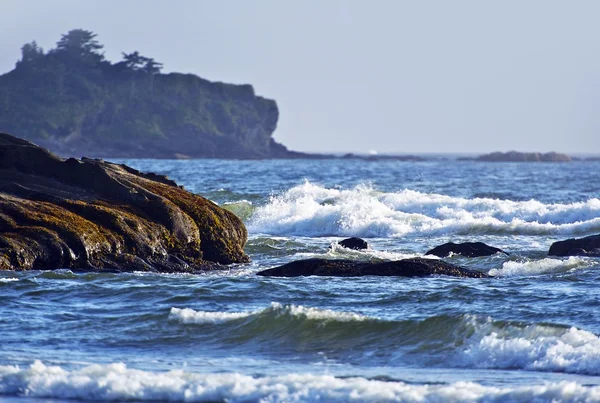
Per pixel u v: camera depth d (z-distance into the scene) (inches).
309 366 1942.7
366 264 3021.7
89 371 1793.8
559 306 2448.3
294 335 2144.4
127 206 3216.0
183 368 1905.8
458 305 2479.1
